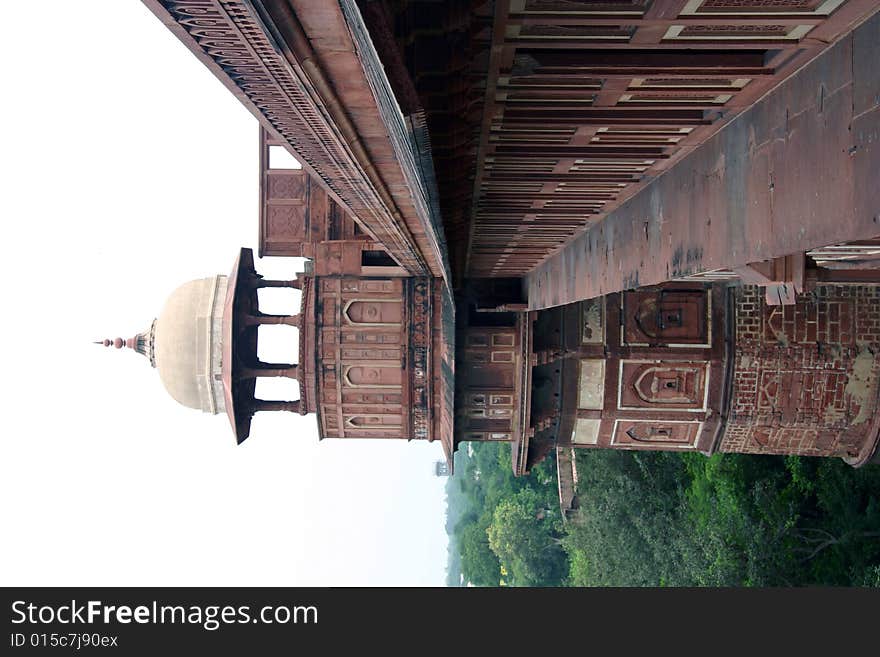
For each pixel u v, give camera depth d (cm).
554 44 655
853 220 595
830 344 2017
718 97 761
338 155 823
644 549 3150
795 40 629
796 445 2134
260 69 576
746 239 785
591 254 1443
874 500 2391
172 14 476
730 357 2025
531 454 2183
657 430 2136
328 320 2077
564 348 2045
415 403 2098
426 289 2059
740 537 2570
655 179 1074
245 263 2117
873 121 569
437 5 501
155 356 2298
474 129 828
